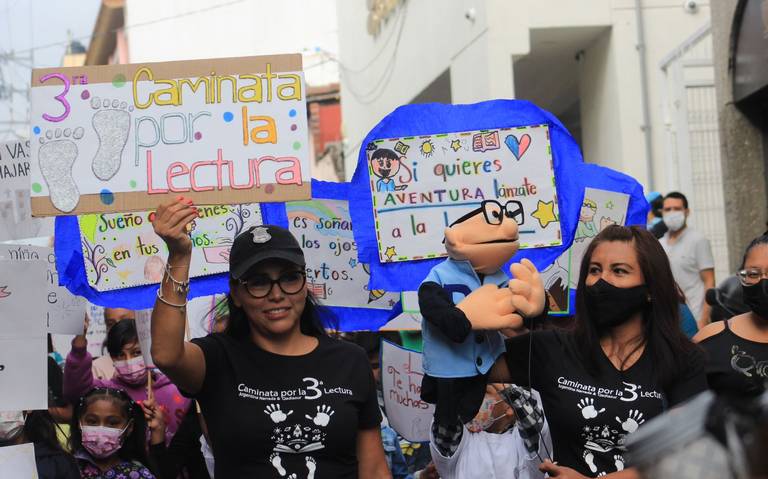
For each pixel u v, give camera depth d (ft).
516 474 14.87
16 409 13.78
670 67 43.78
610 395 12.53
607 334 12.96
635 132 47.80
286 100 14.55
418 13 62.28
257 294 12.67
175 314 12.31
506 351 13.21
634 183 17.53
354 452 12.87
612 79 48.44
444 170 16.31
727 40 31.94
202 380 12.64
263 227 13.00
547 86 60.80
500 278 13.00
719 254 40.86
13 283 13.87
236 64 14.57
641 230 12.94
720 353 15.53
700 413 5.68
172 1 122.83
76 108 14.34
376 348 20.51
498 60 48.34
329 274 18.19
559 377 12.75
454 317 12.17
